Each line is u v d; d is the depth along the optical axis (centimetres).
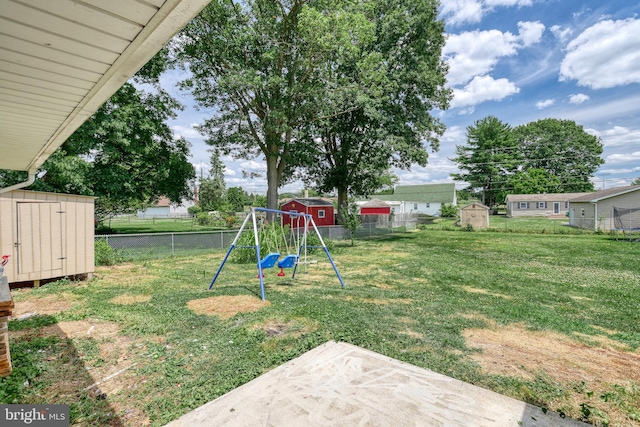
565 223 3056
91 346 391
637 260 1164
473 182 5012
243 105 1825
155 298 620
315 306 561
